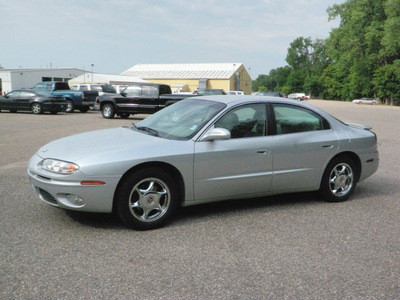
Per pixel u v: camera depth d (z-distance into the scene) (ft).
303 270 10.52
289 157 15.64
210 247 11.94
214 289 9.41
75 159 12.75
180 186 13.96
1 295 8.86
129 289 9.31
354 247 12.16
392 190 19.53
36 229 13.07
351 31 178.50
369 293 9.41
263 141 15.11
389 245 12.37
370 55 185.06
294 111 16.33
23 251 11.28
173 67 250.37
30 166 13.78
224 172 14.40
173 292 9.22
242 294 9.22
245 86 262.47
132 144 13.58
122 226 13.58
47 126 48.55
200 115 15.07
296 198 17.74
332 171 16.85
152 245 12.00
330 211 15.85
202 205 16.37
